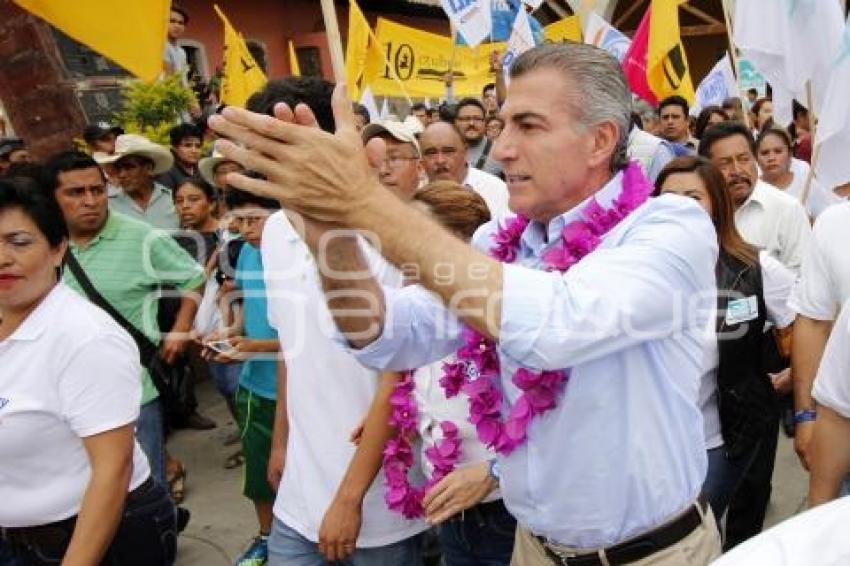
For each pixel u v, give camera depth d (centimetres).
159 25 338
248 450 346
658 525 171
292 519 245
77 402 202
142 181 548
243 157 124
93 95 752
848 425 199
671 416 170
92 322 207
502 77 704
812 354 253
